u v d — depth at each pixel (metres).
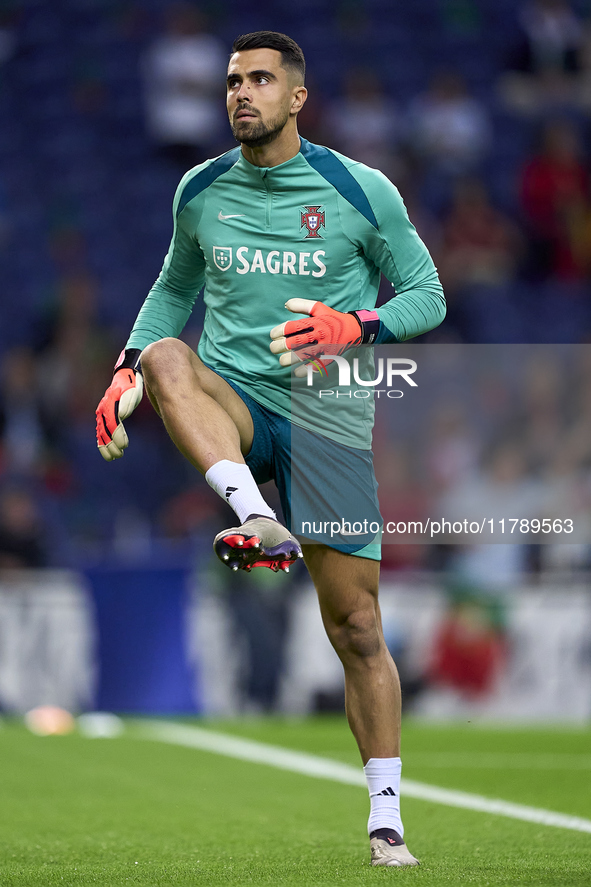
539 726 30.05
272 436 12.05
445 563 33.00
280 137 11.70
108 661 30.33
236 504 10.71
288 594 31.09
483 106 57.62
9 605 30.44
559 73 59.25
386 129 53.06
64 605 30.55
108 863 11.51
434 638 31.08
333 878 10.20
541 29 58.81
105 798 17.47
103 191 52.22
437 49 59.03
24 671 30.31
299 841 13.43
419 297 11.91
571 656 31.50
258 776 20.25
